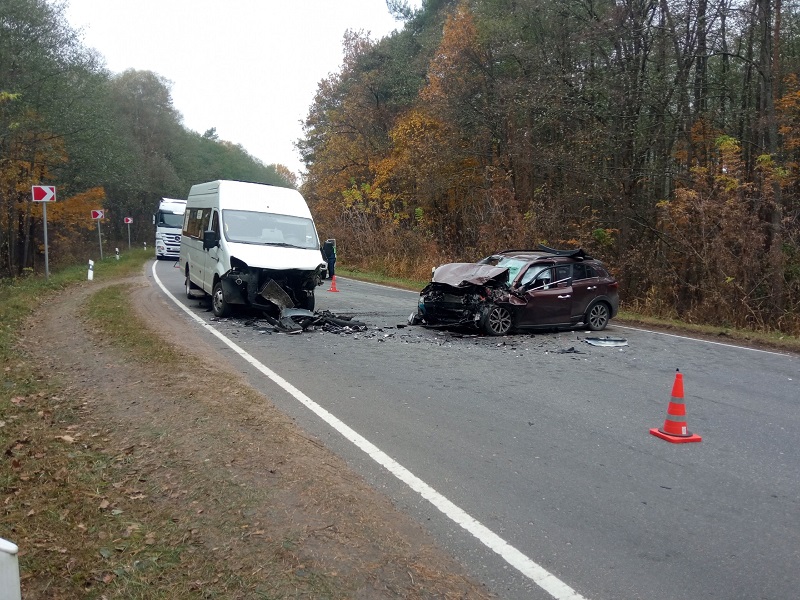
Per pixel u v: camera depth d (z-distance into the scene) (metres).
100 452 5.18
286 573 3.42
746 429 6.83
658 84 20.80
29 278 21.73
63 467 4.82
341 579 3.41
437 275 13.59
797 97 19.36
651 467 5.54
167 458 4.98
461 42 27.83
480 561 3.80
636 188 22.58
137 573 3.40
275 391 7.48
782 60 20.89
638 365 10.23
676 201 20.00
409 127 31.39
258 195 14.52
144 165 53.47
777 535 4.32
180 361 8.26
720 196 18.94
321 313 13.17
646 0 21.80
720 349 12.48
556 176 25.19
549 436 6.29
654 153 22.47
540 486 5.01
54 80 25.41
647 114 21.83
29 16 23.75
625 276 21.66
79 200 30.84
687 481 5.25
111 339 9.67
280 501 4.28
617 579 3.67
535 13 25.11
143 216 60.75
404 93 36.31
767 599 3.53
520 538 4.12
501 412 7.06
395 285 24.14
